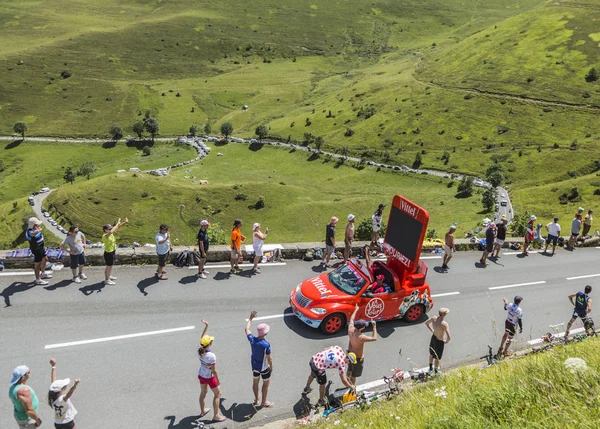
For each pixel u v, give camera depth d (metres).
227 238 33.97
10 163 173.00
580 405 6.91
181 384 12.70
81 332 14.44
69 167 155.88
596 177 114.25
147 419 11.38
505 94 170.88
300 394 12.81
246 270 19.70
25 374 9.55
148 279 18.02
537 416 6.90
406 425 8.31
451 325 17.52
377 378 13.80
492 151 145.62
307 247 21.59
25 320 14.71
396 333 16.42
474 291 20.77
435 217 106.25
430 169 142.75
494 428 6.91
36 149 183.50
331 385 13.35
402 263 16.62
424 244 25.36
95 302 16.09
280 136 181.25
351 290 15.83
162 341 14.42
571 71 173.62
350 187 134.75
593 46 183.88
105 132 199.50
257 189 127.62
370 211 115.31
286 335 15.46
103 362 13.23
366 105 192.38
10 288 16.34
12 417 11.00
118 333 14.57
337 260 21.83
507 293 20.95
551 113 156.38
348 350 12.59
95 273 18.00
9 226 118.75
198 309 16.36
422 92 187.88
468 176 133.75
